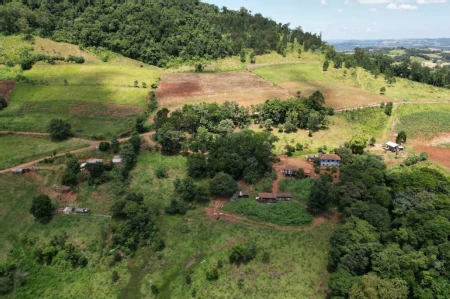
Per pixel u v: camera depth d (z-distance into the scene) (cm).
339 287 5847
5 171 9612
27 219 8369
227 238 7806
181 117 12106
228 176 9156
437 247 6141
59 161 10100
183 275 7125
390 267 5925
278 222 8131
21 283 6975
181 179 9831
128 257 7550
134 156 10375
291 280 6750
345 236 6769
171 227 8244
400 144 11931
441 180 8219
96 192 9256
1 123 12206
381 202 7744
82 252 7600
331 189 8356
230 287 6731
